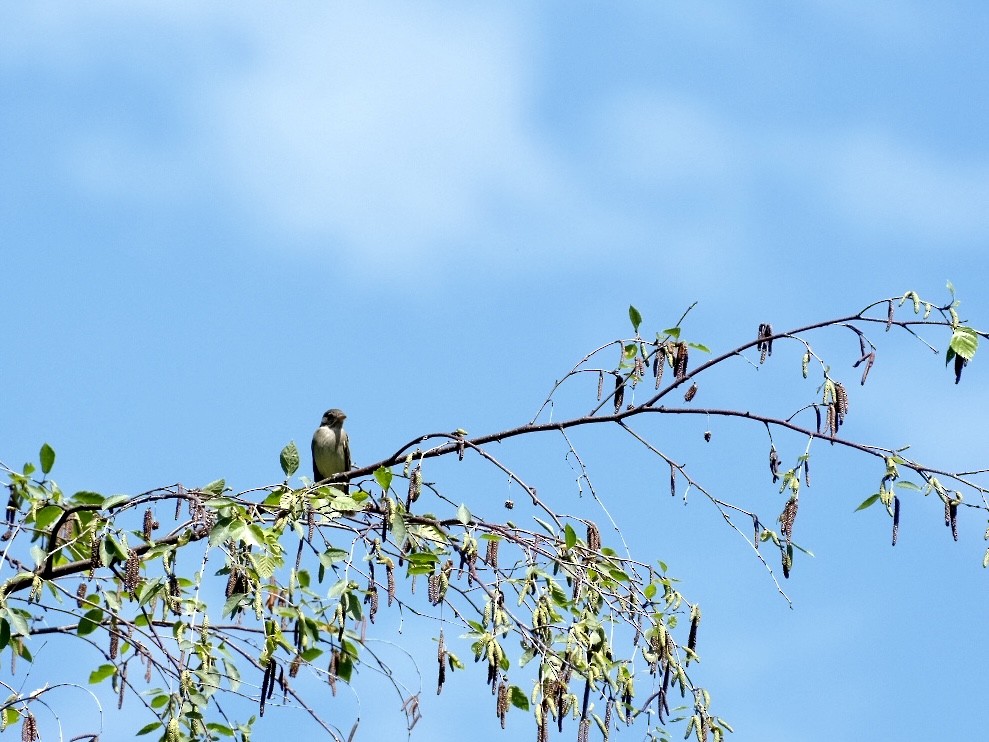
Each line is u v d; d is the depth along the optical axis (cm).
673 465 1377
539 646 1164
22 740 1125
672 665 1192
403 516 1243
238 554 1177
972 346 1300
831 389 1347
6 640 1129
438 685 1163
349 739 1134
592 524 1338
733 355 1424
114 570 1248
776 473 1352
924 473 1296
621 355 1469
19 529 1230
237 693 1156
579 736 1121
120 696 1156
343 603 1146
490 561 1288
